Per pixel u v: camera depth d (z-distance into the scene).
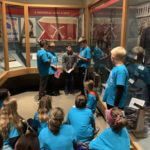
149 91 3.35
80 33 6.34
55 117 1.99
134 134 2.93
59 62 6.10
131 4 3.24
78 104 2.69
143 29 3.27
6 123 2.31
